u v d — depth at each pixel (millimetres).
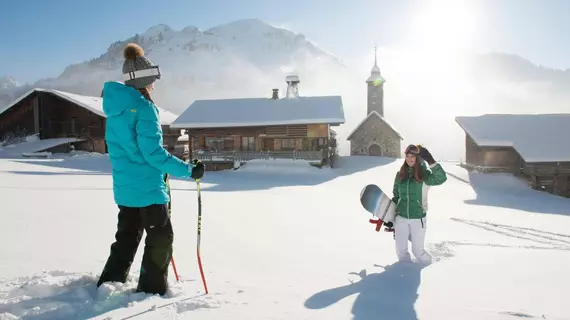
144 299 2928
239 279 3758
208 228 7359
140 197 3084
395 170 34625
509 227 12625
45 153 36094
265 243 6156
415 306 3105
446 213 16969
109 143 3154
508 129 37750
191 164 3160
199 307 2832
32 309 2664
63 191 12367
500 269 4496
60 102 43531
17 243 4945
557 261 4988
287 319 2688
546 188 33000
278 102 38719
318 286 3641
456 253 5699
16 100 42625
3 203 8875
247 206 11445
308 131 35656
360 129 45500
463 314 2934
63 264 3936
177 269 4125
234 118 36750
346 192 22062
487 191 30312
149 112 3076
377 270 4457
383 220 5027
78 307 2732
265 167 34000
